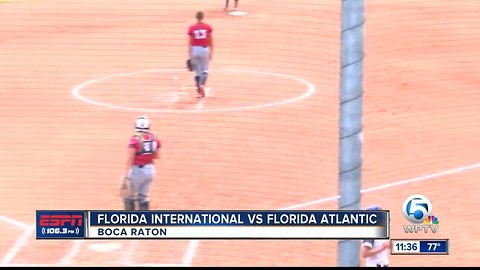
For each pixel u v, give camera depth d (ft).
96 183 143.33
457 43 234.99
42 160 154.20
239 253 118.73
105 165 151.53
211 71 212.23
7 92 195.93
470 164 152.97
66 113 180.86
